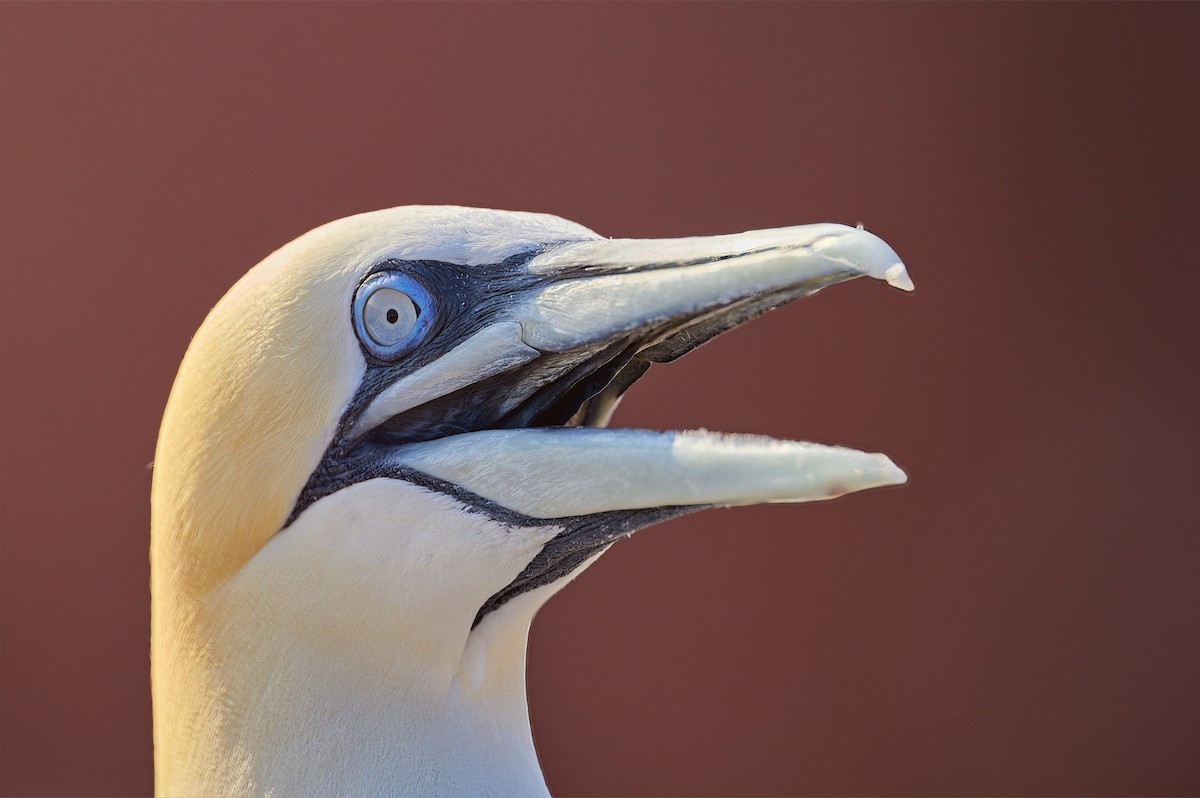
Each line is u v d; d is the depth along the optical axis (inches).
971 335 533.6
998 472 532.4
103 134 529.7
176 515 201.0
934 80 535.2
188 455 199.0
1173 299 542.9
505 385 204.5
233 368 196.7
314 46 527.8
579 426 213.8
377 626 196.1
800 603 522.3
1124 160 542.9
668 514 191.5
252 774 196.5
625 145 525.3
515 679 213.8
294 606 196.1
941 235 536.4
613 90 526.3
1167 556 531.5
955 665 522.3
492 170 525.0
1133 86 544.7
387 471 197.5
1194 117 545.3
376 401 199.6
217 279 520.7
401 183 523.5
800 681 518.9
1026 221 540.1
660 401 510.0
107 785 514.3
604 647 518.6
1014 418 537.0
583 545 196.5
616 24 526.9
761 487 181.6
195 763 202.2
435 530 195.2
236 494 195.5
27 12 532.7
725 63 527.8
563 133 526.0
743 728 516.7
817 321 525.3
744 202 525.3
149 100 528.1
